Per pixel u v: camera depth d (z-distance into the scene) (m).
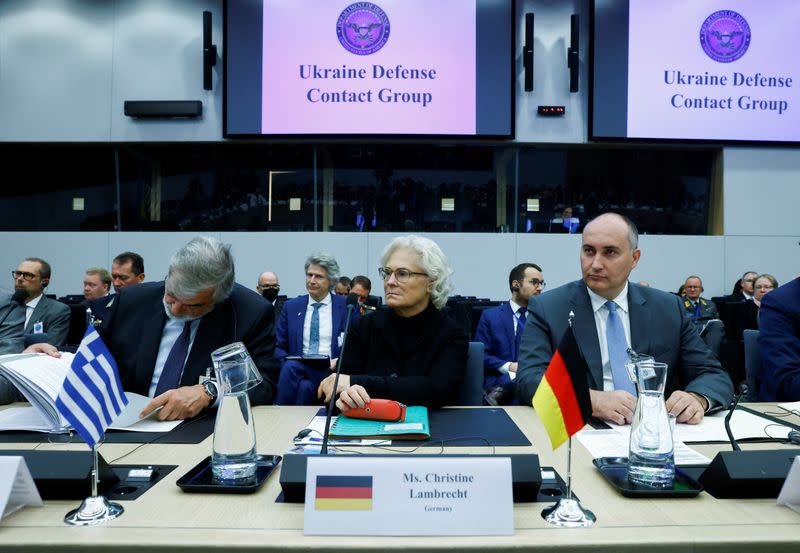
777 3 5.71
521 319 3.36
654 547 0.73
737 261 6.00
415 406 1.49
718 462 0.92
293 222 6.11
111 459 1.08
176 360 1.65
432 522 0.77
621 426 1.34
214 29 5.95
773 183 5.96
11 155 6.13
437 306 1.79
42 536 0.74
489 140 5.85
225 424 0.94
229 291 1.65
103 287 4.56
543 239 6.08
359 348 1.84
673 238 6.03
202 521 0.80
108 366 0.97
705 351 1.74
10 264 6.09
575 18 5.62
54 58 5.99
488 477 0.79
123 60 5.97
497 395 2.56
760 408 1.58
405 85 5.77
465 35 5.74
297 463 0.90
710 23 5.67
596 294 1.81
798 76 5.77
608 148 6.04
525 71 5.77
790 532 0.76
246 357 1.01
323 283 3.90
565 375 0.90
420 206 6.10
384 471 0.79
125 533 0.75
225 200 6.10
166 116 5.90
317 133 5.80
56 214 6.12
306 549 0.73
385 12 5.73
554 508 0.83
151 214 6.11
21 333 3.37
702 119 5.75
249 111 5.78
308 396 2.65
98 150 6.11
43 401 1.28
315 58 5.77
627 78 5.69
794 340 1.96
